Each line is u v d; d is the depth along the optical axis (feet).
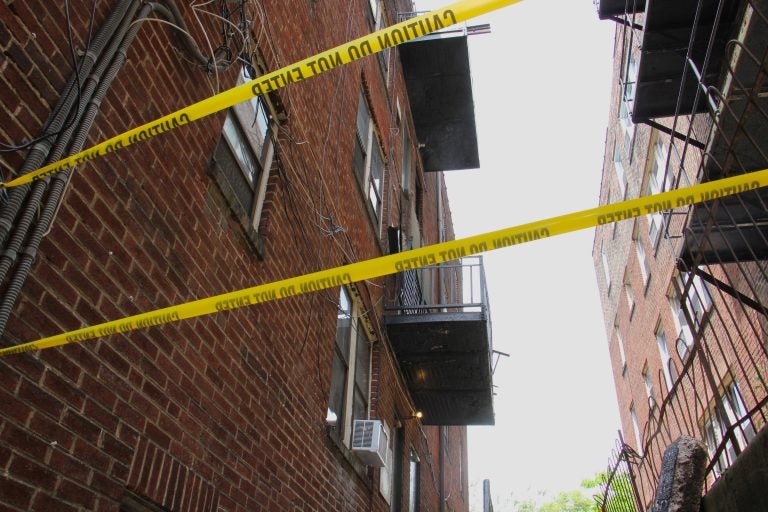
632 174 50.88
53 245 8.61
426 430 42.65
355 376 24.35
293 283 7.70
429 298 38.55
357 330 25.36
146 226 10.81
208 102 7.78
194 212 12.50
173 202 11.77
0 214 7.59
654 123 23.49
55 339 7.42
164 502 10.29
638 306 54.75
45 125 8.63
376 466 22.89
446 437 54.49
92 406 8.99
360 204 26.45
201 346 12.17
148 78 11.33
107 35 10.00
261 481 14.02
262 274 15.35
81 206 9.25
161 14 11.92
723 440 12.35
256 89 7.66
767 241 13.43
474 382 33.17
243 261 14.44
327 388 19.70
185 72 12.65
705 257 21.66
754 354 28.86
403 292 31.50
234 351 13.55
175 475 10.69
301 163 19.35
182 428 11.13
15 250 7.64
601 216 7.17
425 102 47.96
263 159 17.11
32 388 7.97
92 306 9.25
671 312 43.96
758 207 20.07
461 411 36.78
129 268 10.22
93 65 9.63
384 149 33.65
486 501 58.54
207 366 12.31
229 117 15.35
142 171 10.89
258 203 16.39
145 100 11.16
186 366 11.55
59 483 8.18
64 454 8.34
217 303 7.70
